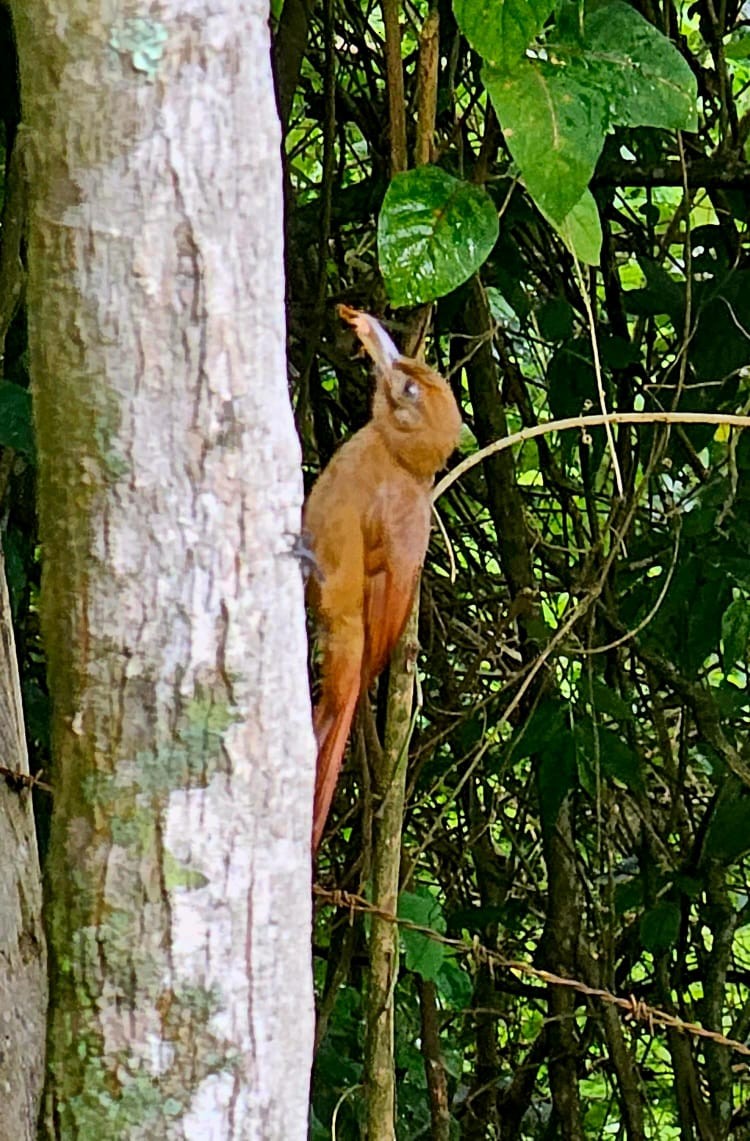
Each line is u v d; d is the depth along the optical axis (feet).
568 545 18.84
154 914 5.96
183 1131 6.08
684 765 18.83
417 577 11.02
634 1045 19.45
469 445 19.31
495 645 16.02
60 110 5.39
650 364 17.71
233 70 5.53
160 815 5.91
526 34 8.75
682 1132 18.22
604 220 17.28
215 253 5.58
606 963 18.04
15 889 9.84
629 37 9.55
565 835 18.20
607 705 16.16
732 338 16.02
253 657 5.96
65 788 6.00
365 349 13.03
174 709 5.86
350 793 17.44
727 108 17.28
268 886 6.17
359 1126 16.11
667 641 16.72
